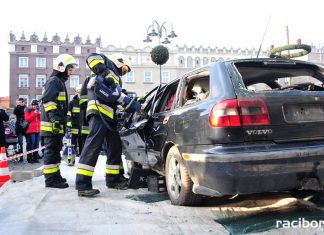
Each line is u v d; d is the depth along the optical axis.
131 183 5.03
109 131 5.06
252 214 3.48
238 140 3.04
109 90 4.59
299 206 3.70
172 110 4.07
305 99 3.23
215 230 3.04
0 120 9.20
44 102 5.12
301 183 3.08
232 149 3.00
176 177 3.89
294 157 3.02
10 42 55.34
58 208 3.91
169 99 4.61
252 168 2.96
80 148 9.84
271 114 3.10
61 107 5.25
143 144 4.87
